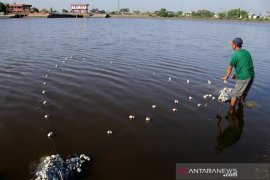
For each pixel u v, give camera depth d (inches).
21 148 319.9
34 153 310.2
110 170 282.5
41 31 1748.3
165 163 296.2
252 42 1359.5
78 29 1971.0
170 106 448.1
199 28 2365.9
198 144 334.6
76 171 278.4
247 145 333.4
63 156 304.8
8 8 5551.2
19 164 290.2
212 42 1293.1
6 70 645.3
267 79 614.9
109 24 2736.2
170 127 376.5
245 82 429.4
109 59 798.5
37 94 485.7
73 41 1215.6
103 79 585.6
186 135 355.9
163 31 1930.4
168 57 856.3
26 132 355.9
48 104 442.9
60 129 364.2
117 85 546.9
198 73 658.2
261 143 337.7
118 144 331.0
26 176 271.1
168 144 333.4
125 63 748.0
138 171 281.7
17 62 732.7
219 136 354.3
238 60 427.2
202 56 892.6
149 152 315.6
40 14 4712.1
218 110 436.1
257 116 416.2
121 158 303.4
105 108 433.4
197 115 416.5
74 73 628.7
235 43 434.0
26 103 445.4
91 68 680.4
